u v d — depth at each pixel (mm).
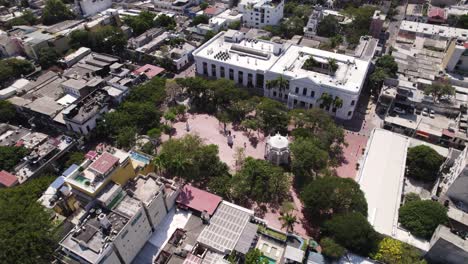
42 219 92625
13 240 86562
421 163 119375
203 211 101375
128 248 90625
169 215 104188
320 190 102000
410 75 168500
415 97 152125
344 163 131125
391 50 194250
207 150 120000
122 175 97938
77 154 126562
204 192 108375
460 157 108562
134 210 90438
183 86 163250
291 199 117500
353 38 195875
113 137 135625
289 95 158750
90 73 168750
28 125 152000
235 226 98375
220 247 92438
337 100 143500
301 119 140000
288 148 126125
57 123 142750
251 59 174500
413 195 110062
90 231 85562
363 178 112375
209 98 163250
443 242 87688
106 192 91500
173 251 93250
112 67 174250
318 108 141625
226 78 175375
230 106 157625
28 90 161750
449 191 106750
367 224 92688
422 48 197125
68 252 85750
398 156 120000
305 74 157625
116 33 198250
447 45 183875
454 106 146750
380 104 154250
